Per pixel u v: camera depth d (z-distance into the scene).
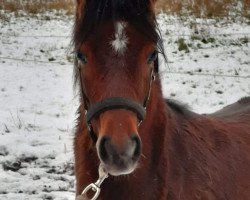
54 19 17.31
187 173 3.16
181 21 15.16
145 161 2.94
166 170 3.00
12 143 6.88
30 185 5.79
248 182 3.64
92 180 2.98
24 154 6.59
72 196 5.57
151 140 2.97
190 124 3.43
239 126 4.00
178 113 3.45
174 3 16.38
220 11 15.84
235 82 10.30
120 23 2.59
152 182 2.97
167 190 3.00
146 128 2.90
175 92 9.55
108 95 2.55
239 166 3.60
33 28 15.84
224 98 9.30
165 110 3.04
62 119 8.10
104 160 2.46
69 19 17.39
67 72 11.33
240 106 4.63
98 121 2.65
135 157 2.49
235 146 3.68
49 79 10.74
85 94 2.79
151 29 2.64
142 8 2.65
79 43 2.66
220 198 3.34
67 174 6.12
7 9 18.28
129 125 2.49
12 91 9.79
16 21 16.73
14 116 8.14
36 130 7.46
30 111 8.53
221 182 3.38
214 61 11.73
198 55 12.20
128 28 2.61
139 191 2.95
